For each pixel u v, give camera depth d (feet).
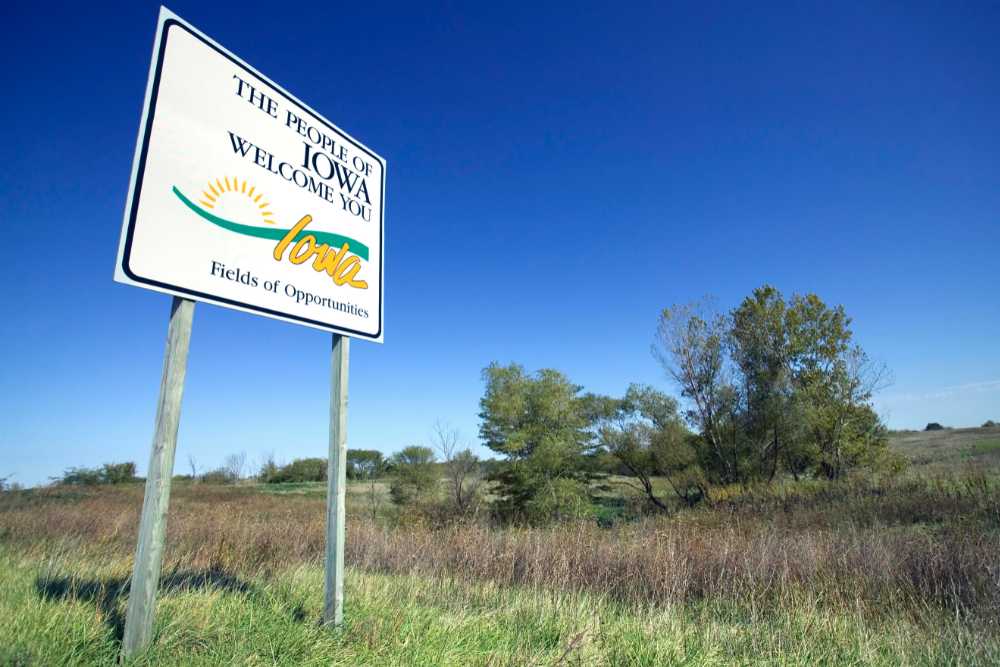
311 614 13.12
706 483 83.20
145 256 9.86
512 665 11.32
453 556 26.84
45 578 14.30
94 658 9.37
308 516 46.14
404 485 86.38
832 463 86.12
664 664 12.53
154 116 10.41
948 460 90.63
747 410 89.81
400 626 12.73
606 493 100.07
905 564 23.06
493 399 91.09
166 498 9.87
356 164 15.71
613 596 22.29
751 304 95.04
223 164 11.65
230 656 9.93
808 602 18.95
